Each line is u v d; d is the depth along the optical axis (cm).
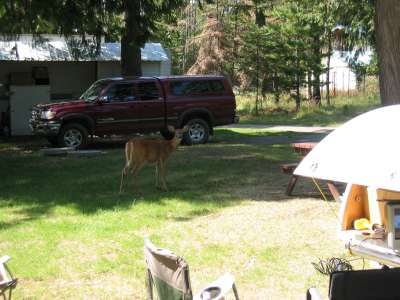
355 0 2336
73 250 735
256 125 2547
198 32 3666
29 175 1275
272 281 626
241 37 3272
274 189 1087
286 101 3111
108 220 874
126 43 1997
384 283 363
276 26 3045
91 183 1168
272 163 1380
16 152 1700
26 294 593
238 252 721
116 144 1878
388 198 545
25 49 2239
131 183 1160
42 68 2375
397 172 392
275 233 800
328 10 2573
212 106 1853
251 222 858
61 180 1209
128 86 1786
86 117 1738
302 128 2383
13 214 927
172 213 918
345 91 3344
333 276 361
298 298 581
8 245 757
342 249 723
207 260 692
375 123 447
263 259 693
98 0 1848
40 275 645
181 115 1823
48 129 1714
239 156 1504
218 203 977
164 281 389
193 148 1689
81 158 1532
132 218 884
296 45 3009
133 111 1778
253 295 590
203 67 3372
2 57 2183
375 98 3108
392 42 1062
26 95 2117
